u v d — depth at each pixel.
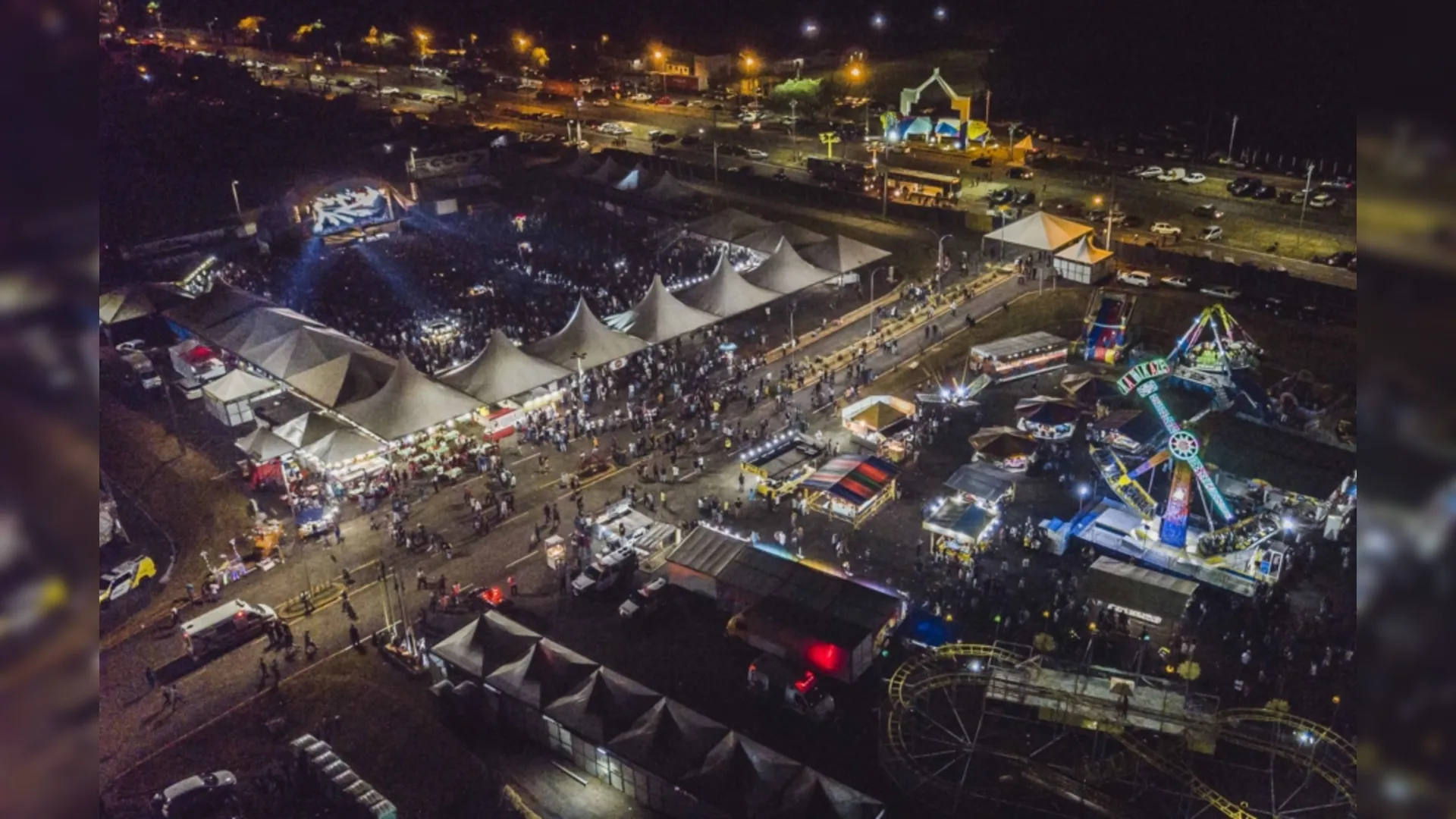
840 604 44.12
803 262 79.50
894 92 145.50
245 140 135.38
